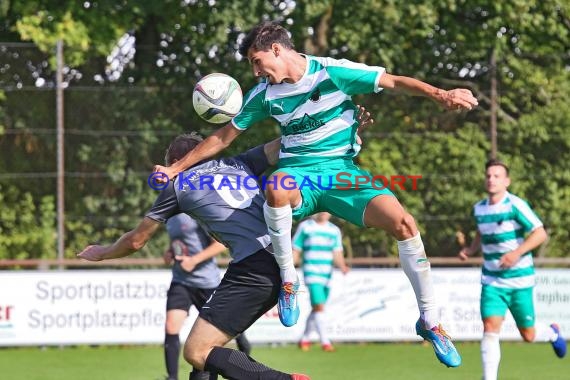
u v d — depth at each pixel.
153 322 36.56
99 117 39.41
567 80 40.47
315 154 17.23
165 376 28.27
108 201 39.56
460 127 39.94
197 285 25.88
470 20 45.06
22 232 40.09
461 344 38.81
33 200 40.06
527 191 39.84
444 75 42.81
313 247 35.59
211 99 17.62
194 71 42.88
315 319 35.81
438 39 44.22
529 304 26.22
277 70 16.78
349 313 37.41
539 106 40.16
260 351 35.81
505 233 25.88
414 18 43.22
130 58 42.59
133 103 39.59
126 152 39.56
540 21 45.00
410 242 17.05
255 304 17.23
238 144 40.97
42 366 31.80
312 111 16.95
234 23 42.81
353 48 43.19
